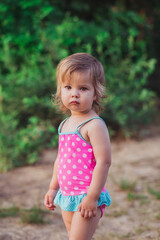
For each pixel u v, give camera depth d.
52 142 5.46
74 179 1.87
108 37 6.49
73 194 1.88
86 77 1.83
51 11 6.41
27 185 4.12
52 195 2.10
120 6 7.43
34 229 2.95
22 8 6.17
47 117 5.88
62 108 2.17
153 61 6.32
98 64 1.93
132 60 7.18
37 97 5.84
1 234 2.82
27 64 6.19
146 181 4.10
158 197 3.58
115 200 3.60
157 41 8.45
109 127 5.87
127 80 6.46
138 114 6.30
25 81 5.69
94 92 1.91
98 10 7.02
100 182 1.78
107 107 5.79
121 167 4.61
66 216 1.98
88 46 5.84
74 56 1.91
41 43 5.98
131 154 5.16
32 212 3.27
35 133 5.22
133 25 7.13
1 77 5.83
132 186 3.88
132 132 6.04
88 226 1.83
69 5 6.81
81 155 1.87
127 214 3.26
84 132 1.87
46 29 6.13
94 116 1.93
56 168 2.10
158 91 8.83
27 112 5.84
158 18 8.32
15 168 4.79
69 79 1.84
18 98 5.74
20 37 6.09
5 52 5.87
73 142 1.89
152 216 3.19
